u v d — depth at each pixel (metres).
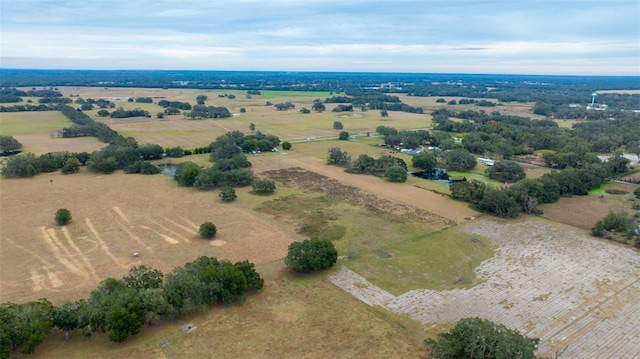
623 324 54.69
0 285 60.59
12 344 45.38
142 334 50.38
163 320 53.22
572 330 53.34
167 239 78.38
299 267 64.62
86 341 48.78
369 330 52.28
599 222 83.06
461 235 82.88
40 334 45.66
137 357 46.50
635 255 74.44
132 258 70.25
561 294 61.72
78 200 99.31
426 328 53.22
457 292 61.88
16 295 58.06
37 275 63.88
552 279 66.00
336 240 79.56
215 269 57.69
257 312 55.53
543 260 72.44
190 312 54.62
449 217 92.75
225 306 56.59
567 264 71.00
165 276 63.94
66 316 48.34
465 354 44.53
